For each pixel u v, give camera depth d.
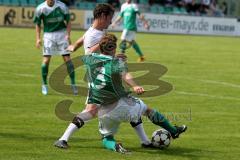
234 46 54.22
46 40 23.12
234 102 22.58
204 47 51.16
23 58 35.03
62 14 23.16
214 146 15.23
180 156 13.98
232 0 76.25
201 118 19.16
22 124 17.12
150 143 14.59
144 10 71.81
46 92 22.72
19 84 25.02
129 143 15.11
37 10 23.08
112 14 15.48
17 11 63.44
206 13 75.12
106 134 14.20
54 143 14.55
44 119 17.97
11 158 13.20
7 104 20.33
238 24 72.38
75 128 14.26
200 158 13.88
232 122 18.67
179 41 56.97
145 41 54.62
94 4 70.19
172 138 15.07
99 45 13.97
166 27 68.81
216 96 23.86
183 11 74.44
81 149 14.26
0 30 57.75
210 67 35.00
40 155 13.54
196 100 22.70
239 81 29.00
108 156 13.66
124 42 37.09
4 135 15.58
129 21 36.88
